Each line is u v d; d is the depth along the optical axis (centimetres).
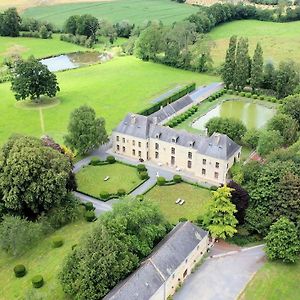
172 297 8350
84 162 13462
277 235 9056
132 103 18475
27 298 7756
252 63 19825
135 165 13300
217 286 8612
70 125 13488
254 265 9150
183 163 13075
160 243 8944
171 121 16350
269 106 18725
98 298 7725
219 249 9625
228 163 12275
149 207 9306
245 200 10000
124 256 8112
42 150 10681
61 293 8338
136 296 7500
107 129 15900
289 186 9638
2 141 14888
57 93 19738
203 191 12006
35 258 9462
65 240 9975
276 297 8325
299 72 19600
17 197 10050
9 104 18288
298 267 9044
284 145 14175
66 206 10638
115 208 9081
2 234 9369
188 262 8750
